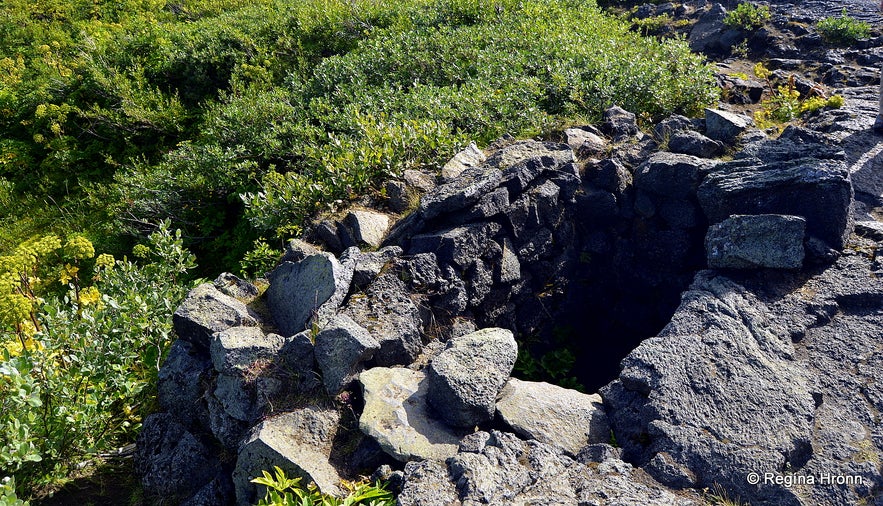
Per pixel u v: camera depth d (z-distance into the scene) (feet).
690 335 13.76
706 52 37.96
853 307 14.48
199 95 42.80
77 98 44.24
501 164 19.57
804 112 26.22
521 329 19.56
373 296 15.60
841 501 10.57
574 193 19.86
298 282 16.15
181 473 14.84
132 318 18.61
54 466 15.87
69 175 41.29
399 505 10.64
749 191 16.72
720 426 11.85
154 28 48.24
